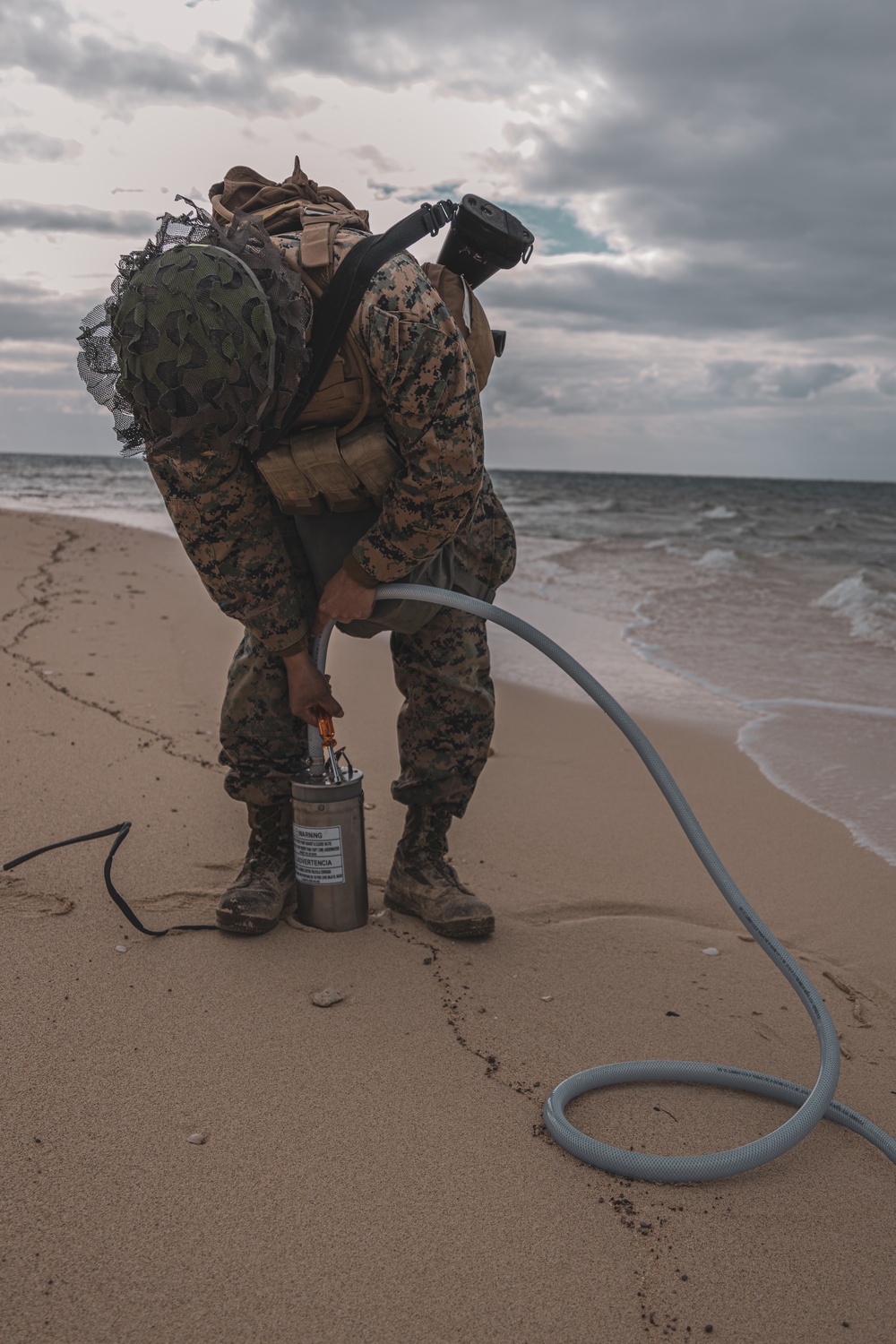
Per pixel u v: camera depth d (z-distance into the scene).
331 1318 1.23
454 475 1.73
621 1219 1.44
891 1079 1.83
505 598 8.16
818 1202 1.50
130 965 2.05
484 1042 1.86
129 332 1.44
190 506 1.83
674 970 2.20
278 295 1.56
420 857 2.37
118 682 4.23
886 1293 1.33
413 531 1.79
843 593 8.20
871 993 2.14
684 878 2.71
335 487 1.83
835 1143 1.66
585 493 39.75
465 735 2.26
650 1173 1.51
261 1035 1.83
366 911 2.31
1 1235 1.33
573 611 7.50
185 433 1.48
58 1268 1.28
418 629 2.12
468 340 1.87
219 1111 1.61
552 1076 1.77
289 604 1.97
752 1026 1.98
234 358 1.44
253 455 1.81
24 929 2.17
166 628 5.50
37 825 2.70
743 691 4.97
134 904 2.31
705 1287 1.32
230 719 2.21
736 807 3.29
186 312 1.42
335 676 4.98
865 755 3.88
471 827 3.04
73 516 14.04
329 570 2.00
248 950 2.15
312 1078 1.71
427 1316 1.24
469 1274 1.31
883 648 6.14
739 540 15.29
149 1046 1.78
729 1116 1.71
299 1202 1.42
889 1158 1.60
